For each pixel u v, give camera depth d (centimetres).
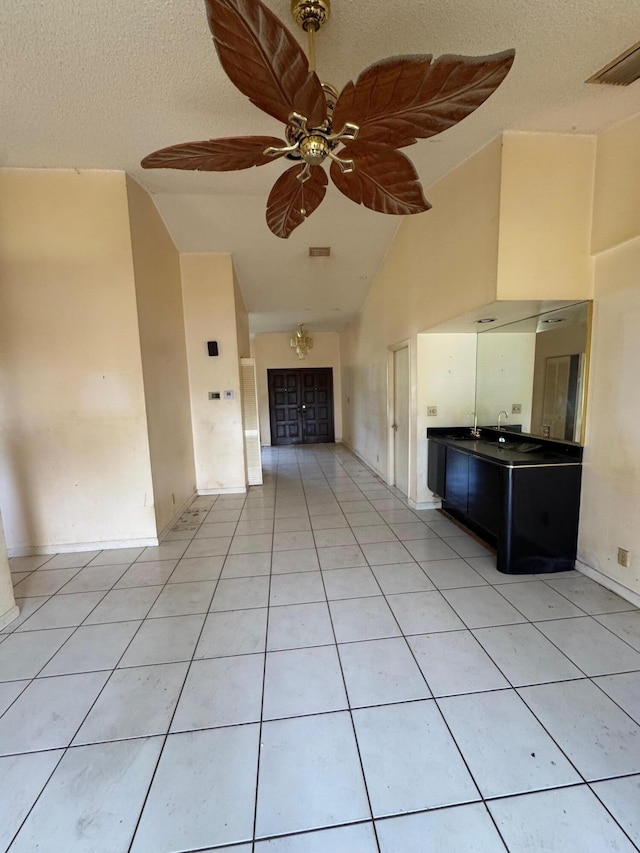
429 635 197
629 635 194
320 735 143
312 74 118
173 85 193
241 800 122
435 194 308
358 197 191
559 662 176
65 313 296
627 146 211
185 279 439
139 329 304
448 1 147
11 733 148
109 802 122
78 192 287
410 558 286
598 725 144
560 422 274
